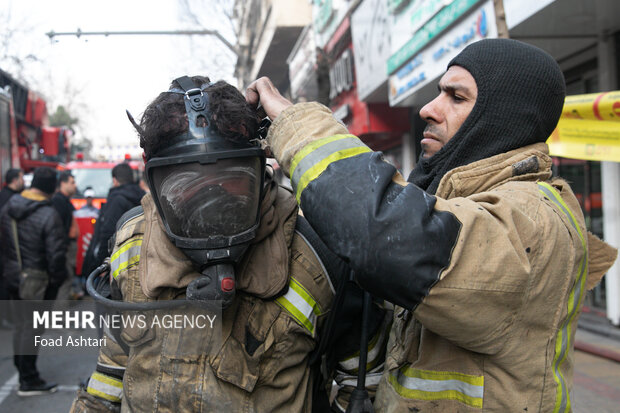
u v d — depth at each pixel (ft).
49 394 12.20
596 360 15.56
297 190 3.29
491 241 3.04
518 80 3.67
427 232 2.94
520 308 3.12
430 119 4.08
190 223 3.40
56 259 13.65
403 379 3.69
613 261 3.97
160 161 3.43
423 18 22.34
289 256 3.86
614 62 17.48
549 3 14.49
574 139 14.42
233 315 3.63
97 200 31.32
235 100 3.63
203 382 3.51
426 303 2.98
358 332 4.40
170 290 3.62
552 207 3.40
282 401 3.78
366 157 3.15
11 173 18.90
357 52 32.27
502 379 3.26
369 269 2.95
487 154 3.74
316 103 3.56
